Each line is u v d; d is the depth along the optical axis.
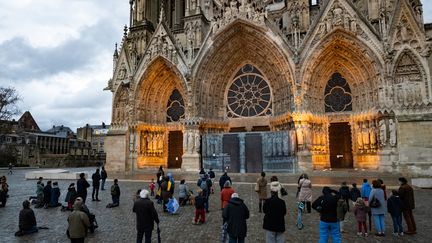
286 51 36.38
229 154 37.66
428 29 33.81
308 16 38.62
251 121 40.59
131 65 42.78
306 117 34.50
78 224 8.91
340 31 34.56
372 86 34.03
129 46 44.94
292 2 38.88
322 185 24.11
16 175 44.62
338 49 36.00
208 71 40.50
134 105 41.62
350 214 15.27
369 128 34.00
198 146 38.25
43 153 90.19
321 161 35.88
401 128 31.17
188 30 42.09
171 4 50.75
